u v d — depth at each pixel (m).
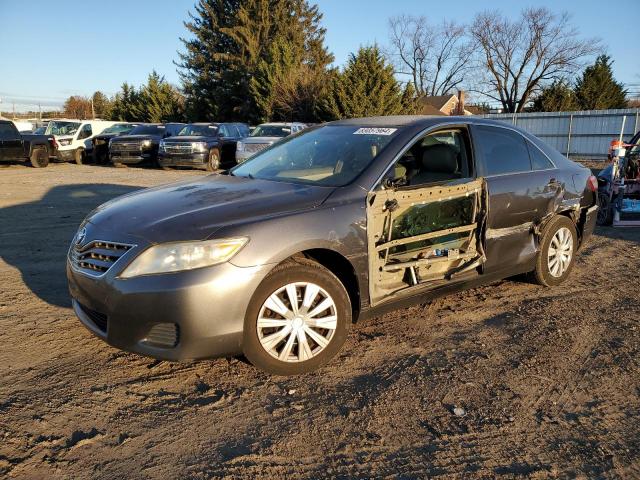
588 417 3.02
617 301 4.88
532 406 3.13
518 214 4.57
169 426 2.88
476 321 4.40
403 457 2.66
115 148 19.31
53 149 20.41
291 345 3.33
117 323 3.10
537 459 2.65
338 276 3.68
